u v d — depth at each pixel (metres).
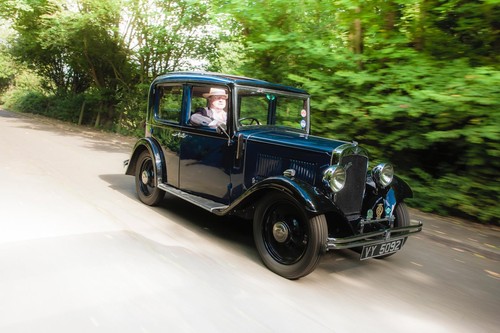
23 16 17.81
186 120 5.05
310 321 2.97
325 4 6.92
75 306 2.82
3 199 5.30
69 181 6.85
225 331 2.71
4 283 3.05
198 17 13.08
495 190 5.68
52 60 24.36
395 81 6.19
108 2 14.76
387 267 4.26
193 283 3.37
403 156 6.84
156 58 15.99
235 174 4.46
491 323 3.20
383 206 4.32
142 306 2.91
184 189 5.16
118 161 9.60
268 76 7.93
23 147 10.59
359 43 7.08
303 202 3.46
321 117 7.14
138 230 4.60
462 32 6.41
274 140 4.14
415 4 6.36
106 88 20.11
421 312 3.29
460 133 5.47
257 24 7.51
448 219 6.05
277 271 3.74
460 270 4.30
